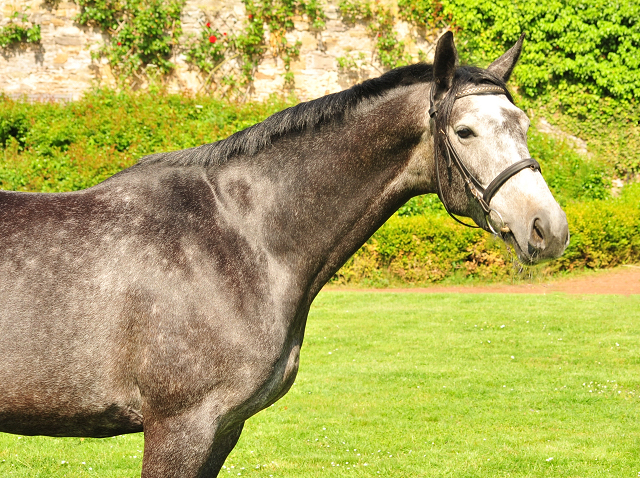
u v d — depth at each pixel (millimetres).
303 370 7391
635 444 5270
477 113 2684
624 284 12734
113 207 2723
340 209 2902
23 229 2615
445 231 13219
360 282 13211
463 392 6602
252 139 2914
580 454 5047
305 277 2881
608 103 17672
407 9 18141
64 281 2557
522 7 17578
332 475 4645
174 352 2566
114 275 2588
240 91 18062
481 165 2668
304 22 18250
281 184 2863
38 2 17156
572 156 16797
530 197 2602
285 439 5375
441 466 4820
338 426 5684
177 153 2947
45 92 17312
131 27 17359
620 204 14680
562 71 17500
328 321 9859
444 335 9000
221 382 2617
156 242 2656
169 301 2588
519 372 7309
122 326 2566
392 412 6031
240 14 18047
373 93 2951
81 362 2539
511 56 3049
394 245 13156
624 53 17453
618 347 8375
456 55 2764
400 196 2992
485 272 13242
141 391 2604
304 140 2922
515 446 5230
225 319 2625
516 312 10422
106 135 15336
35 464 4828
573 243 13438
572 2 17453
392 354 8078
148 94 16891
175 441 2584
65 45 17312
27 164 14359
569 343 8586
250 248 2762
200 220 2740
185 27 17875
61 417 2607
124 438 5543
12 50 17172
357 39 18406
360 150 2904
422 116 2877
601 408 6129
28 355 2496
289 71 18219
